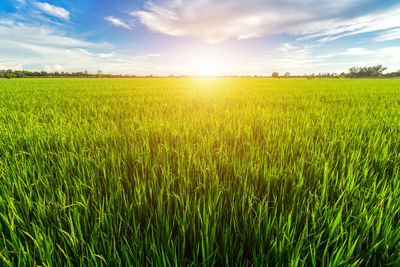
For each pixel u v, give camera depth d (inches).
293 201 64.0
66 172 82.8
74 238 48.5
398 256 44.3
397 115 181.5
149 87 707.4
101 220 55.5
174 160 97.9
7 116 188.2
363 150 109.3
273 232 54.6
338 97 353.4
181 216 61.5
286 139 121.2
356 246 49.2
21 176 79.7
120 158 96.1
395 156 91.8
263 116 184.5
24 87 683.4
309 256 47.3
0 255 41.4
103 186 77.6
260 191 75.2
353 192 66.6
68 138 124.7
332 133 134.2
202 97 366.6
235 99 335.3
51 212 59.4
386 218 51.4
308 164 90.7
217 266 49.6
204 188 72.3
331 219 54.4
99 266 48.0
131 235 54.9
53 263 46.3
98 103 282.2
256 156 100.0
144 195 65.8
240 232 54.4
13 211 55.2
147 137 125.8
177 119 182.5
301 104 273.0
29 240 52.3
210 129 147.1
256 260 43.8
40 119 180.7
